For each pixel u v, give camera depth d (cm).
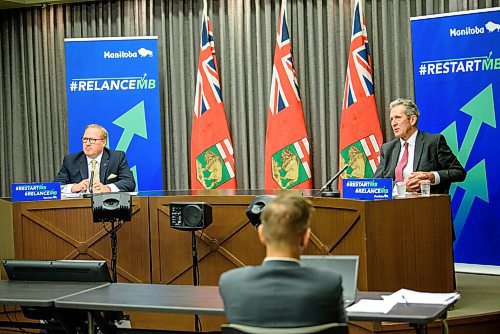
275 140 668
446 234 429
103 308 299
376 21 661
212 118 691
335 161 681
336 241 410
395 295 299
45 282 353
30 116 775
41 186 477
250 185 711
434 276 423
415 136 493
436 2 645
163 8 730
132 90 694
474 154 578
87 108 699
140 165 696
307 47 692
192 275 458
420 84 598
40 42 766
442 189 478
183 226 427
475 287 529
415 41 598
